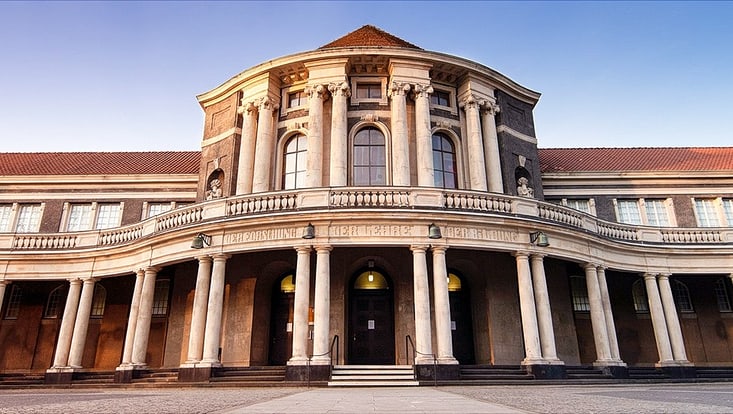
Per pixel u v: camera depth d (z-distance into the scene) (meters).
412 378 16.34
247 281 21.23
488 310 21.02
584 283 25.34
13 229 29.06
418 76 23.86
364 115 23.77
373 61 24.06
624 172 28.84
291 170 24.11
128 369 19.59
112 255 23.41
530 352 17.92
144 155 34.06
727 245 23.84
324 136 23.58
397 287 20.72
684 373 21.56
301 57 23.80
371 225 17.97
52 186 29.89
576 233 20.27
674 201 28.95
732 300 27.41
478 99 24.73
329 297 18.08
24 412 6.36
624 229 23.34
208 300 18.88
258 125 24.44
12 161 32.91
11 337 26.92
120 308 26.53
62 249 24.25
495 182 23.91
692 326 26.75
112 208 29.66
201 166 26.36
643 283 26.92
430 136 23.16
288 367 16.53
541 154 32.91
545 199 28.61
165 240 20.44
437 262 17.80
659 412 5.72
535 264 19.22
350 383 15.70
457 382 16.16
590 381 17.50
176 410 6.73
